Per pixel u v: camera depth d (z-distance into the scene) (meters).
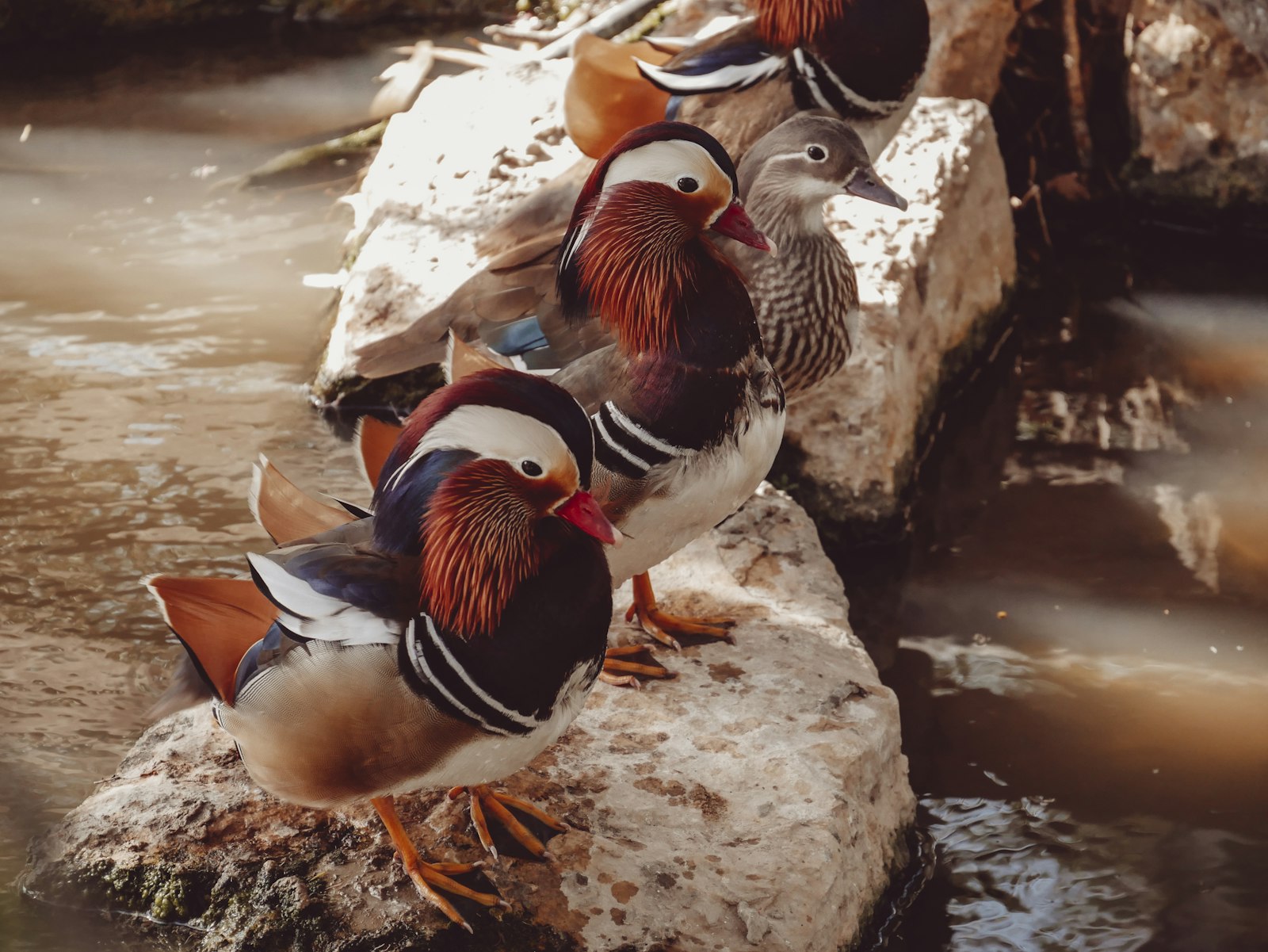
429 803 3.14
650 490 3.20
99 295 5.94
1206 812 3.59
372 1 9.25
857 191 3.75
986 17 6.84
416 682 2.55
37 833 3.24
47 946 2.91
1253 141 6.83
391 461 2.63
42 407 5.11
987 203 6.03
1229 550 4.59
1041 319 6.13
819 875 2.99
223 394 5.23
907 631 4.29
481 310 3.85
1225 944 3.22
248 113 8.02
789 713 3.46
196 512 4.58
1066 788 3.68
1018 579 4.51
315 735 2.56
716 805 3.16
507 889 2.92
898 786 3.50
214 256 6.35
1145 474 5.00
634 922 2.87
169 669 3.91
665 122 3.26
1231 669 4.09
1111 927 3.28
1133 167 7.07
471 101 6.25
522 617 2.59
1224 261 6.73
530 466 2.54
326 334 5.56
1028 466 5.09
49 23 8.94
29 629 4.05
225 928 2.89
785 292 3.83
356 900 2.90
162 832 3.05
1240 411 5.37
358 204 6.25
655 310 3.21
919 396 5.11
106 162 7.36
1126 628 4.27
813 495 4.72
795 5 4.24
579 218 3.33
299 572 2.56
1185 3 6.85
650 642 3.71
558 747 3.32
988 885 3.39
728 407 3.21
